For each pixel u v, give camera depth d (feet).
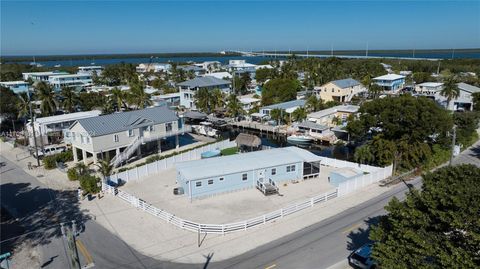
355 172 152.15
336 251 91.15
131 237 101.45
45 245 98.37
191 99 344.90
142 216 115.14
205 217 114.52
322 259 87.71
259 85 465.47
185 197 130.82
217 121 274.77
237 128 276.62
